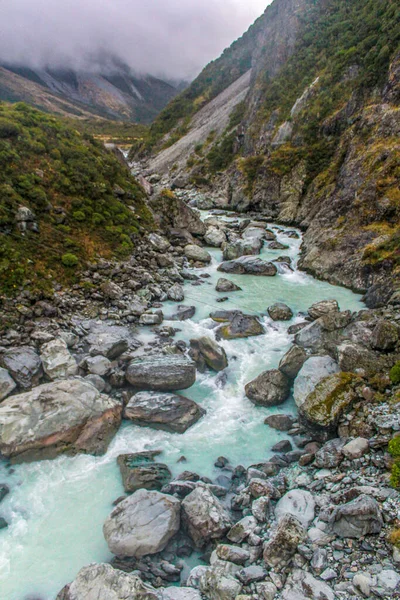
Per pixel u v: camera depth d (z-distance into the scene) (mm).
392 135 35844
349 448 12969
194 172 81500
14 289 22156
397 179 31953
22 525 11883
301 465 13719
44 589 10141
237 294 28594
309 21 76375
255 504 11781
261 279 31984
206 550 10969
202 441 15430
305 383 16812
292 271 33875
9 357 17469
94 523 12031
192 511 11430
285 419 16203
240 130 77062
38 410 14586
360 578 8695
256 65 91750
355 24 64875
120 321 23297
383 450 12664
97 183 33375
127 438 15516
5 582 10305
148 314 23781
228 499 12648
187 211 40969
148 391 17312
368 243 30422
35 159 30656
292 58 73562
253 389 17672
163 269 30734
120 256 29891
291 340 22375
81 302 23938
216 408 17344
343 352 17562
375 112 41000
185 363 18156
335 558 9547
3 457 13938
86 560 10898
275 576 9406
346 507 10172
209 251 39156
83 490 13195
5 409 14445
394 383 15609
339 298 27906
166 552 10930
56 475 13727
